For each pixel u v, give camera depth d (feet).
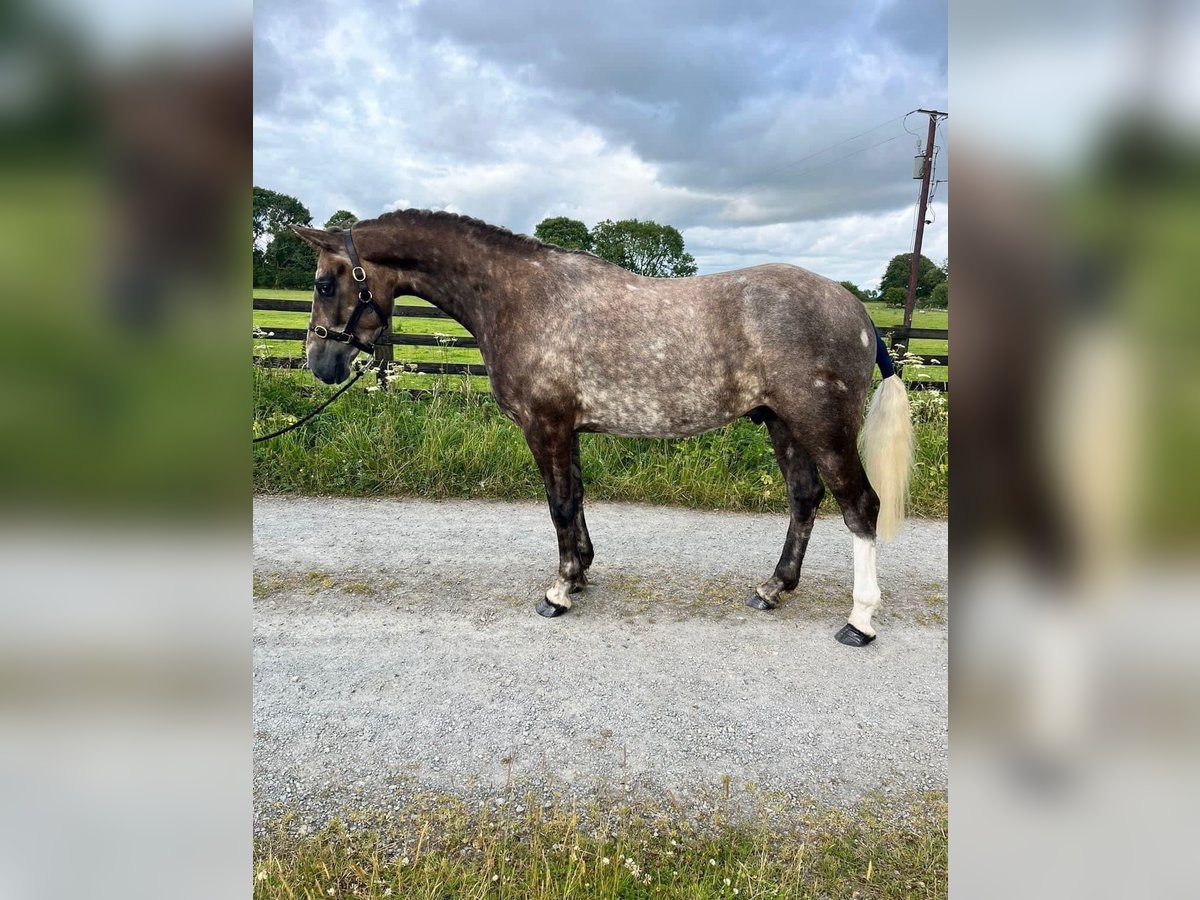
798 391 9.11
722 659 9.18
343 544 12.89
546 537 13.53
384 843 5.99
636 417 9.89
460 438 17.34
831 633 9.97
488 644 9.44
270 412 17.62
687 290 9.66
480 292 10.23
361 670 8.71
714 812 6.44
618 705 8.08
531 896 5.46
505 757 7.14
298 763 6.98
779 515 15.42
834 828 6.26
